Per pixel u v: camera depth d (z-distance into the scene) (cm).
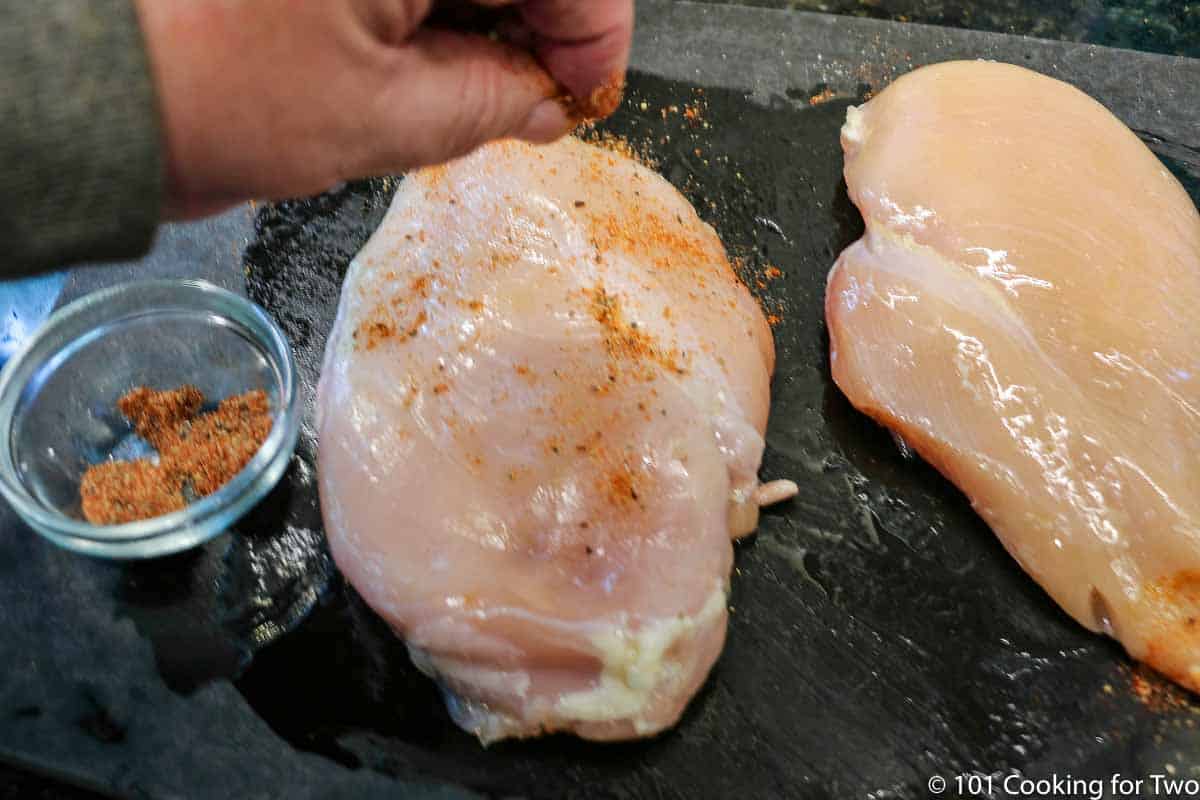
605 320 34
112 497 34
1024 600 35
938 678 34
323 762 32
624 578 32
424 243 36
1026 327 36
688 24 47
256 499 35
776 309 40
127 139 22
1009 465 35
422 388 33
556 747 32
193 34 22
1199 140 43
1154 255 36
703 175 43
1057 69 45
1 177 22
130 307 38
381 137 25
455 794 32
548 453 33
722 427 34
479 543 32
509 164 37
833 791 32
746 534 36
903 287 37
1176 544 33
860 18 47
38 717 33
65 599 35
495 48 27
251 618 34
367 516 32
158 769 32
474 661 32
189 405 37
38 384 37
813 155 44
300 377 39
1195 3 49
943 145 39
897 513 36
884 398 36
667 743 33
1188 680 33
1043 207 37
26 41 21
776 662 34
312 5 23
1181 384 35
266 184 25
